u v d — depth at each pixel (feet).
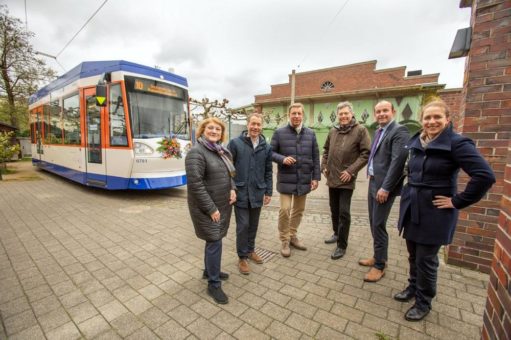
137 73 19.36
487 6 8.87
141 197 22.00
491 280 4.88
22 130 75.25
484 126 9.20
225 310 7.59
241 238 9.64
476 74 9.20
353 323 7.07
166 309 7.62
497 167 9.14
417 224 6.93
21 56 58.85
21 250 11.55
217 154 8.30
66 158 25.25
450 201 6.41
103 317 7.26
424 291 7.14
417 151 7.13
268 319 7.22
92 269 9.93
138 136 19.24
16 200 20.57
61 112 25.61
